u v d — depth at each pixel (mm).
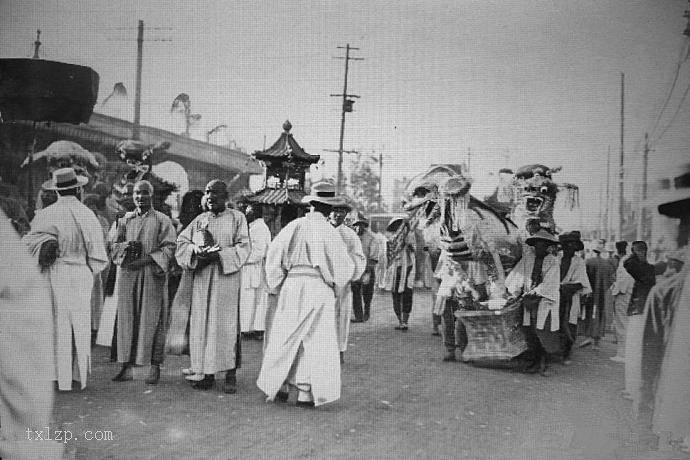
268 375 4957
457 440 4578
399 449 4551
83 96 5566
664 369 4910
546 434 4699
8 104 5492
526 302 5184
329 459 4391
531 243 5273
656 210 5148
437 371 5133
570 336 5121
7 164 5410
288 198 5453
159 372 5191
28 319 1888
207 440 4609
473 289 5246
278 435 4582
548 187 5328
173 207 5508
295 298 4984
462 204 5375
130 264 5270
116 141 5566
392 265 5367
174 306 5258
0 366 1848
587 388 4969
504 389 4965
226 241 5254
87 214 5324
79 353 5090
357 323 5363
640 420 4832
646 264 5078
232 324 5191
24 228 5258
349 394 4969
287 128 5590
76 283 5195
